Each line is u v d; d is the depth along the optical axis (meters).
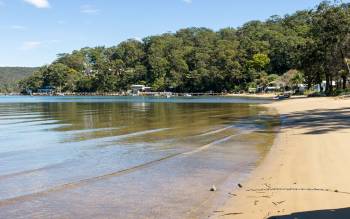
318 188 11.11
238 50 180.88
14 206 10.83
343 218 8.60
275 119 37.53
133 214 9.95
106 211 10.25
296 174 13.04
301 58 95.06
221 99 112.31
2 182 13.72
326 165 14.01
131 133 28.53
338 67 80.81
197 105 76.25
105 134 28.25
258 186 11.95
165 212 10.01
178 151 19.78
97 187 12.76
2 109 69.00
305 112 42.91
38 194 12.05
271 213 9.30
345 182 11.59
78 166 16.45
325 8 81.88
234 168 15.20
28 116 49.97
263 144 21.50
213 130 29.52
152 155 18.72
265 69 169.75
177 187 12.45
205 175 14.09
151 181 13.38
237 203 10.37
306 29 181.38
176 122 37.59
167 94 176.75
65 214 10.10
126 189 12.40
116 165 16.44
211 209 10.05
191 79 181.50
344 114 36.94
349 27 76.75
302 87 121.12
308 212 9.13
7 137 27.58
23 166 16.73
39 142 24.70
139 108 68.44
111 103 97.44
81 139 25.72
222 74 169.38
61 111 61.41
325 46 81.81
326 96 78.31
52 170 15.74
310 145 18.97
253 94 146.38
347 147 17.59
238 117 42.06
